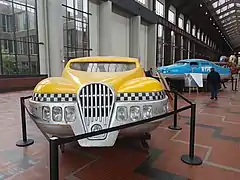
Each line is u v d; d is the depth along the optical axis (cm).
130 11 1936
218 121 499
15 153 304
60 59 1329
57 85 267
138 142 346
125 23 2022
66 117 249
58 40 1313
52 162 152
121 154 302
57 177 153
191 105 279
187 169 258
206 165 269
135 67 346
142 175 244
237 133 403
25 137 348
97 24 1698
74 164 271
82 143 246
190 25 3912
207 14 3722
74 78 292
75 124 246
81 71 328
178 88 1210
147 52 2497
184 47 3606
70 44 1509
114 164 271
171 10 3067
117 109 252
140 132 268
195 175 244
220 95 1059
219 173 248
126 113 254
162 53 2784
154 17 2388
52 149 151
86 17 1597
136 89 266
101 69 340
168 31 2895
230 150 318
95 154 302
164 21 2691
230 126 454
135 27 2083
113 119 249
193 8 3388
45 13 1316
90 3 1608
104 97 249
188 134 395
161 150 316
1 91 1120
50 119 252
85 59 359
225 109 663
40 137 374
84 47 1606
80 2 1548
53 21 1298
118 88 268
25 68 1316
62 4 1402
